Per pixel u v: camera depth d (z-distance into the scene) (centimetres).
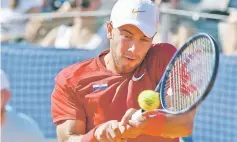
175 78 750
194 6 1623
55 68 1422
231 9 1581
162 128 715
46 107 1430
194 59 724
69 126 802
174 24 1397
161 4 1573
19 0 1738
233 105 1352
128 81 796
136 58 764
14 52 1440
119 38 763
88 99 798
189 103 722
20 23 1597
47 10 1786
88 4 1617
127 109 790
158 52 807
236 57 1353
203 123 1363
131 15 755
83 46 1517
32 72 1430
